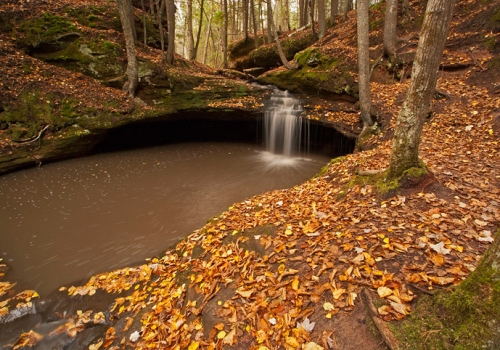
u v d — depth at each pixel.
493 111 7.10
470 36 10.14
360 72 8.98
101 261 4.96
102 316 3.65
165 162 10.13
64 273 4.69
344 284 2.76
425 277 2.52
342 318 2.43
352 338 2.24
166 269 4.34
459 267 2.58
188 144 12.74
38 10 11.39
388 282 2.59
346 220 3.91
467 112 7.59
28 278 4.59
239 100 12.49
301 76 12.83
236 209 5.76
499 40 9.18
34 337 3.47
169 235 5.72
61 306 3.93
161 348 2.84
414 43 11.44
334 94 11.70
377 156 6.40
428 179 4.21
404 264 2.79
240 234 4.41
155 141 12.84
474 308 1.76
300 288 2.90
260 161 10.63
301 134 11.48
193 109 12.02
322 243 3.52
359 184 4.88
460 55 9.84
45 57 10.97
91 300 3.99
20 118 9.05
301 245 3.63
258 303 2.89
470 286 1.87
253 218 5.02
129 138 12.09
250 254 3.77
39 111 9.38
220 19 24.12
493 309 1.66
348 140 10.31
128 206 6.89
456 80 9.12
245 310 2.87
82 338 3.39
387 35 11.26
